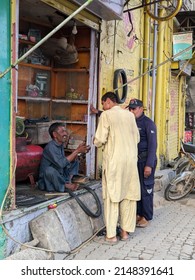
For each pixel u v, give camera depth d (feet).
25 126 17.61
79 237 14.33
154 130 16.67
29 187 16.42
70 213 14.40
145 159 16.78
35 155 16.12
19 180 16.31
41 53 19.26
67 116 19.69
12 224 11.90
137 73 26.22
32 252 11.74
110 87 21.50
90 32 18.79
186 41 29.01
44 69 19.39
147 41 27.25
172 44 32.50
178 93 37.19
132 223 15.23
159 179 24.89
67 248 13.19
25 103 18.63
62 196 14.97
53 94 20.03
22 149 15.71
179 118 37.55
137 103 16.83
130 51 24.68
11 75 12.14
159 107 29.96
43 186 15.80
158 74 29.40
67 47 18.43
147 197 16.99
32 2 15.64
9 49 12.07
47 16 17.83
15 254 11.34
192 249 14.61
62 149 16.34
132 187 14.90
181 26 34.50
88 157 19.11
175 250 14.42
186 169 24.57
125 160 14.33
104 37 20.44
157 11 28.14
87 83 19.21
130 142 14.67
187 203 22.81
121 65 23.20
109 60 21.26
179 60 30.91
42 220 12.94
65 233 13.52
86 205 15.72
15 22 12.20
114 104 15.24
